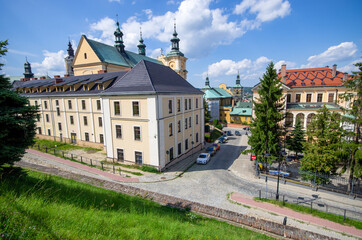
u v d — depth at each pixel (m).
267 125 21.33
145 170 21.88
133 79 23.45
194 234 6.79
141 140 22.30
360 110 16.39
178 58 61.88
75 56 45.44
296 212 14.63
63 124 34.19
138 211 9.02
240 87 97.81
